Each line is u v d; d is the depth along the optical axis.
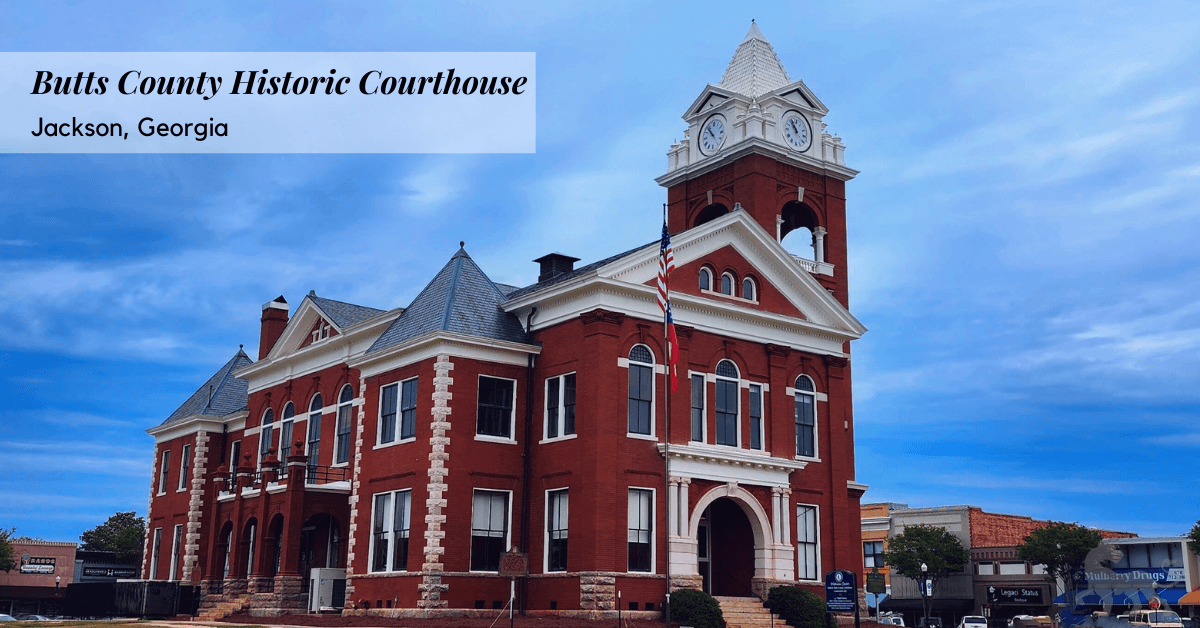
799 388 46.38
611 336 40.41
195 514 60.28
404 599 39.69
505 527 41.34
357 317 53.69
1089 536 72.69
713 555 44.94
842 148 56.66
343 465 49.50
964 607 79.88
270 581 47.53
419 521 39.84
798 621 40.50
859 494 51.34
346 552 46.97
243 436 59.72
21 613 90.12
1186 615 68.06
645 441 40.59
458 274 44.56
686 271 43.31
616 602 38.06
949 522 83.56
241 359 66.56
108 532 112.88
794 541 43.91
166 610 52.28
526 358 42.97
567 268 50.12
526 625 36.09
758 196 51.97
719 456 41.62
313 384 53.62
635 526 39.81
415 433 41.28
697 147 56.31
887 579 87.38
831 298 47.38
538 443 42.06
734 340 44.16
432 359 41.19
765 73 55.81
